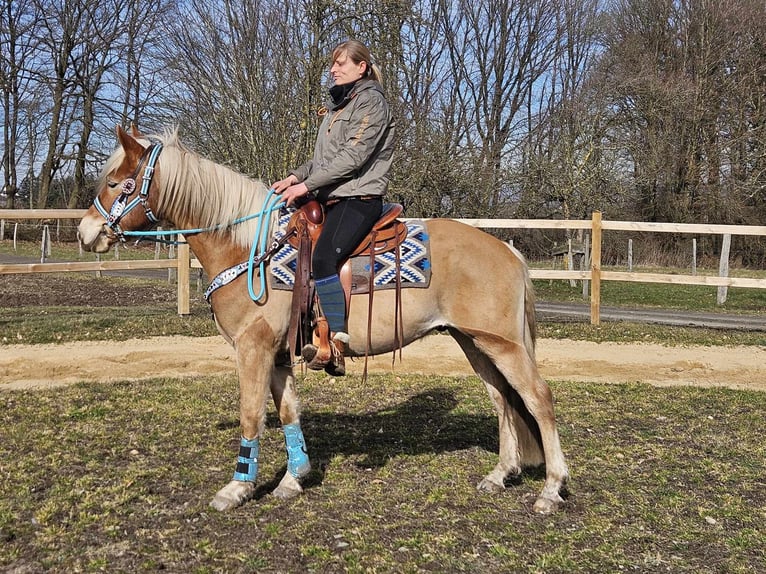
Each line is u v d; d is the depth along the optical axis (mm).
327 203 3930
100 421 5512
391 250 3871
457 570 3219
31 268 9227
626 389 7066
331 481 4324
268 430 5387
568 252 17484
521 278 4000
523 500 4078
